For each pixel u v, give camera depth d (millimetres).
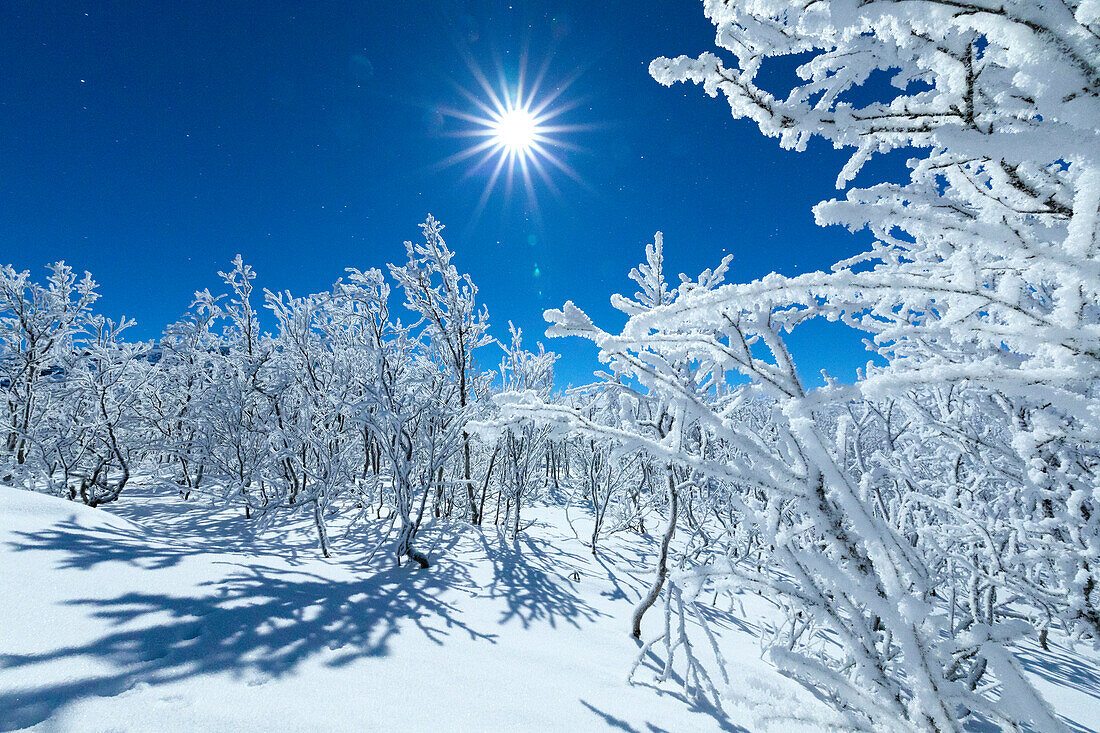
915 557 1198
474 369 8891
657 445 1611
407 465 5543
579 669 2980
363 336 7086
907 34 755
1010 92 746
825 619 1434
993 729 2365
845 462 1594
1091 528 1729
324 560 4852
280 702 2014
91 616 2373
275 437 6895
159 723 1728
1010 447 2041
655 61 986
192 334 10820
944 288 832
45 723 1626
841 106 867
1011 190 864
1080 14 578
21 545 2939
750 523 1662
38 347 9055
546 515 9930
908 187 1064
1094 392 1580
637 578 5934
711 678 3027
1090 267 663
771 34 933
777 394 1391
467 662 2799
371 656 2629
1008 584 2084
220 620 2639
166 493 9516
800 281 931
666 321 1087
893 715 1283
